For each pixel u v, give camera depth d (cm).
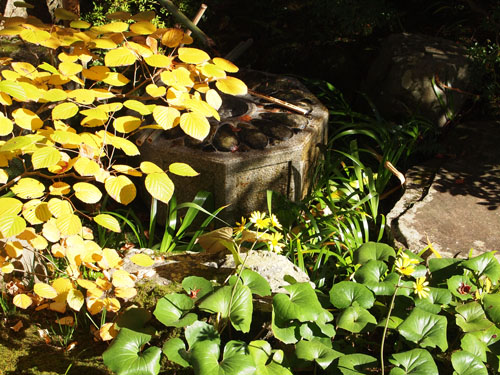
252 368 205
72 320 245
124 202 222
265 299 258
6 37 438
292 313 220
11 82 221
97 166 223
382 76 527
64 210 217
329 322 257
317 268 336
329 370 221
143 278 271
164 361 230
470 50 516
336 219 369
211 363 204
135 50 248
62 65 248
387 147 450
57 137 218
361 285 246
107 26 255
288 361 227
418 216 385
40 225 353
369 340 259
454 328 265
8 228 210
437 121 504
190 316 219
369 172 406
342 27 564
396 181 453
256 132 394
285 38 614
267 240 252
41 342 243
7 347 238
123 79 251
